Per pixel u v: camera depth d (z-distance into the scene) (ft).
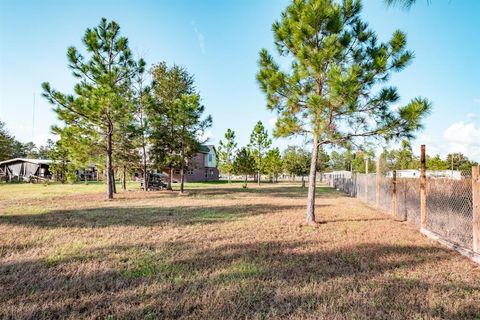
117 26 43.47
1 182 98.78
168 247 16.12
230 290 10.30
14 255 14.43
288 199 46.03
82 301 9.46
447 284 11.05
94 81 42.01
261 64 24.04
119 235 19.03
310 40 22.16
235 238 18.42
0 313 8.62
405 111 19.38
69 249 15.56
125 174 64.39
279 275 11.78
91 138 45.93
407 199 25.32
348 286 10.73
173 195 52.31
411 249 16.08
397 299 9.68
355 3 22.25
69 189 65.51
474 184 14.62
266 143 102.27
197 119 58.44
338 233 20.18
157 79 70.64
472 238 15.53
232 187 83.20
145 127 54.03
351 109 19.31
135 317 8.47
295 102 22.91
